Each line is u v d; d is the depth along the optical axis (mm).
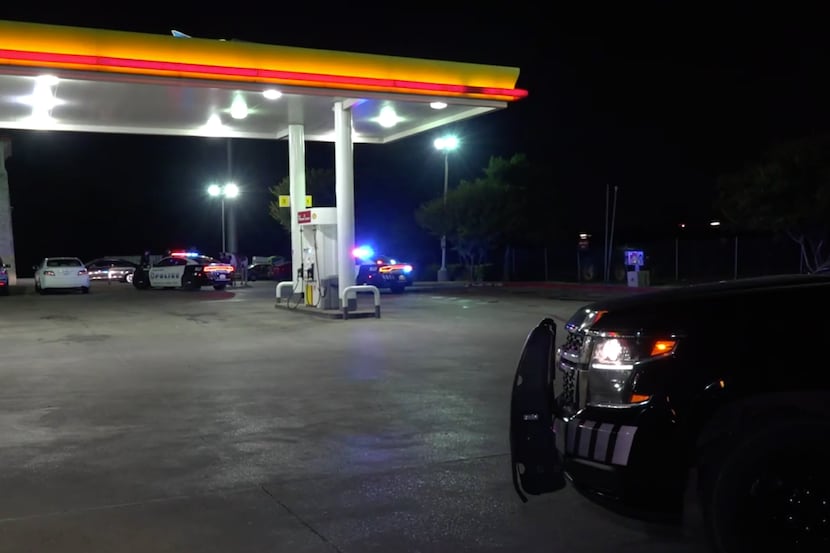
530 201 41969
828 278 4527
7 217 38375
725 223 40219
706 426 4215
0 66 14672
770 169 27859
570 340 4879
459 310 22312
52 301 27328
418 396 9922
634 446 4211
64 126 21969
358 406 9328
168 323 19234
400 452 7277
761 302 4320
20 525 5449
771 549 4113
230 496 6070
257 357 13430
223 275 33719
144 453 7312
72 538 5207
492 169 41875
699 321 4309
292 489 6227
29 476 6605
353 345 14898
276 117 21422
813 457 4059
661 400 4211
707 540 4270
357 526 5430
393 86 17875
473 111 20438
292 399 9789
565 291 32094
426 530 5352
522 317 20188
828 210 26984
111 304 25578
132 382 11102
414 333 16766
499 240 41438
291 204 23047
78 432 8141
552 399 4875
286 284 23469
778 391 4152
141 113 20156
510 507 5789
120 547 5059
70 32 15000
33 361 13156
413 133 23406
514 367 12188
